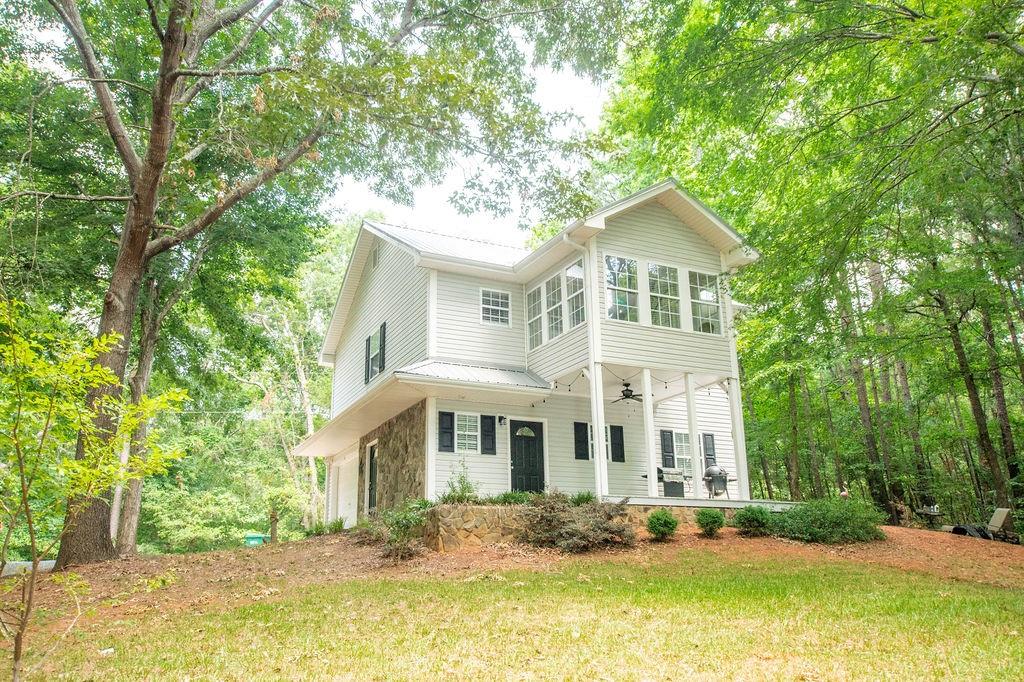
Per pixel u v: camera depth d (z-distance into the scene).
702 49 13.38
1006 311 15.02
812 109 13.61
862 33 11.80
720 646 6.30
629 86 24.12
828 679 5.37
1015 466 16.22
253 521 31.05
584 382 16.95
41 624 8.20
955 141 9.61
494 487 15.84
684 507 14.20
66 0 12.55
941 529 17.03
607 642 6.49
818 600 8.32
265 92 11.07
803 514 13.41
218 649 6.68
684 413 19.61
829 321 13.87
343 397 23.47
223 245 18.86
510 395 15.84
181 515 29.70
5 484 4.81
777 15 12.69
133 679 5.83
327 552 13.09
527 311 17.94
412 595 8.88
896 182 10.70
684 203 16.52
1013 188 11.26
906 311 15.26
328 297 35.00
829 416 22.08
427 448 15.26
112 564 12.80
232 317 20.69
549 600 8.37
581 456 17.30
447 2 14.84
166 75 11.45
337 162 15.23
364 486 19.55
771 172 14.56
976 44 8.48
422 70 10.43
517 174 13.11
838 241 11.32
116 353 12.83
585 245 15.49
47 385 5.00
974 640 6.46
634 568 10.59
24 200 14.46
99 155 16.88
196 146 14.45
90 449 5.00
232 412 33.53
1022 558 12.39
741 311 16.53
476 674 5.64
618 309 15.30
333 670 5.83
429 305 16.81
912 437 20.83
